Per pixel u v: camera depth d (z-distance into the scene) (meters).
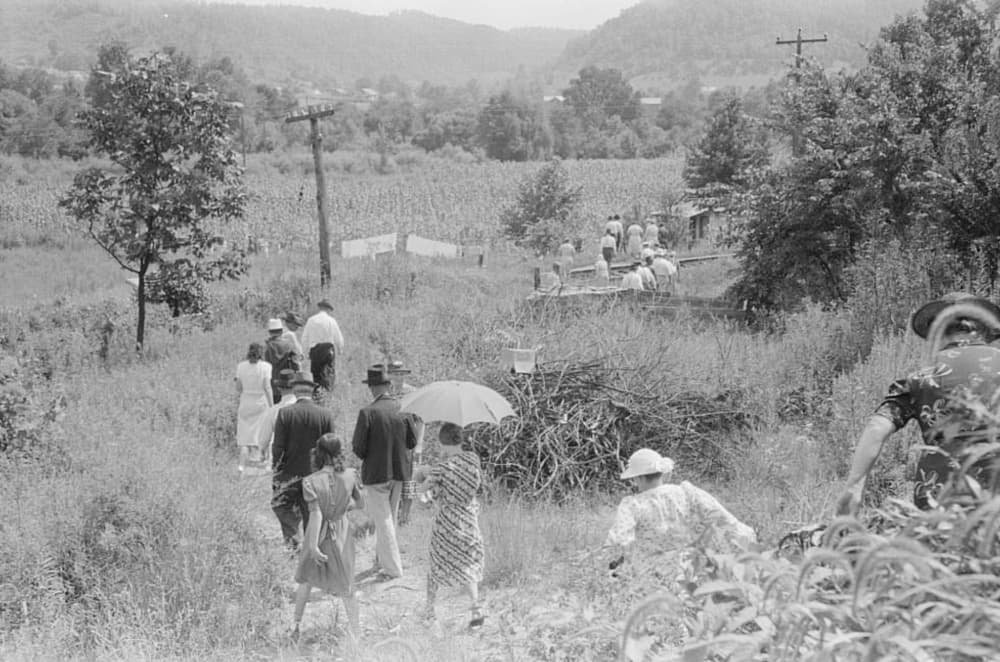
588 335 14.34
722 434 13.02
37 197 99.69
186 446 11.77
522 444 12.55
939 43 22.94
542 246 54.72
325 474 7.91
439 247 60.12
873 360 12.52
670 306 21.72
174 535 8.64
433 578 7.95
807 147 23.06
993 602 2.41
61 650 7.33
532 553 9.27
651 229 41.00
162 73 21.42
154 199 21.42
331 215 98.69
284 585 9.06
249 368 13.55
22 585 8.02
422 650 6.89
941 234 18.92
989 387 3.86
